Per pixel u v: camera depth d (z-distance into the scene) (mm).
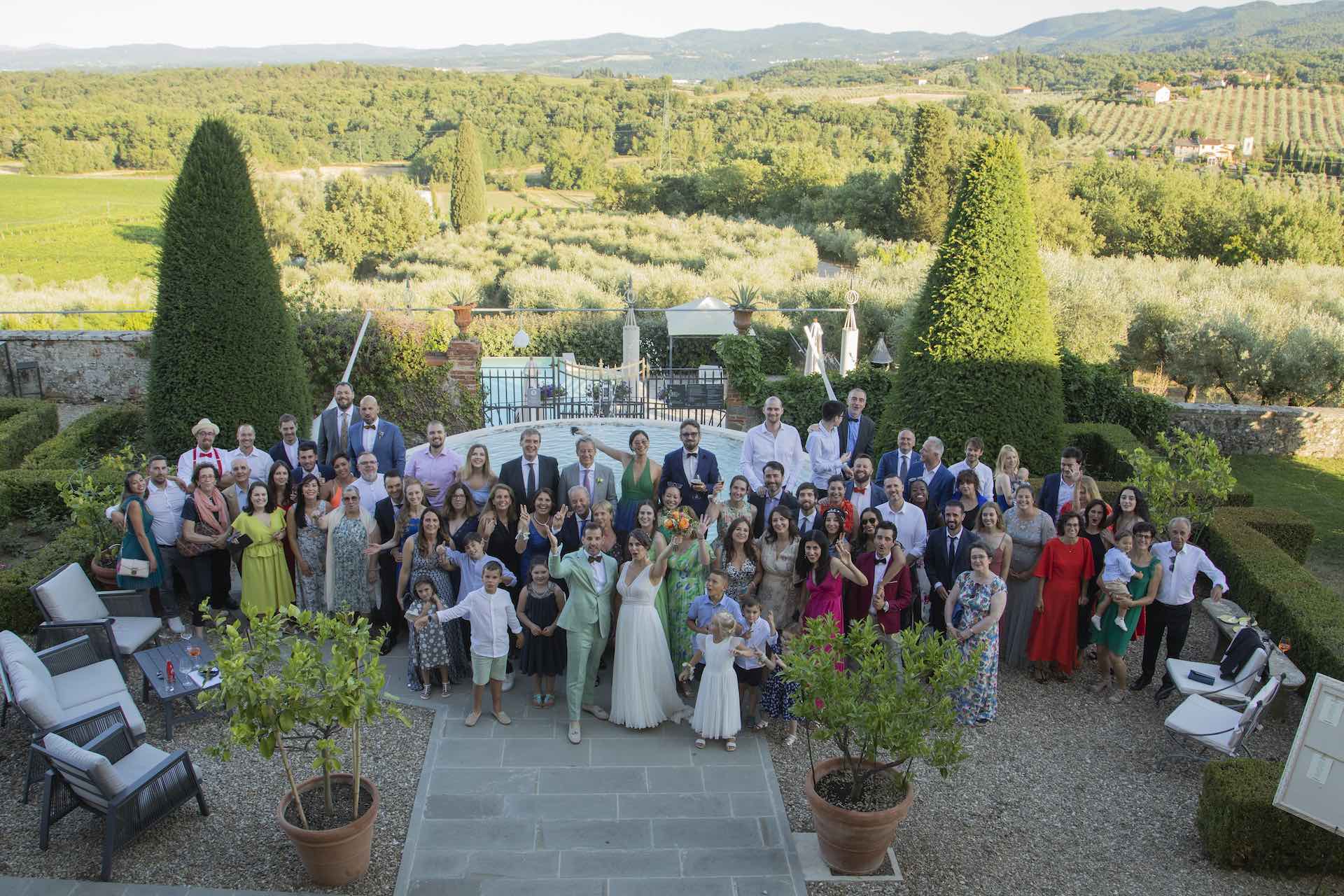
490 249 40000
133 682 7352
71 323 24328
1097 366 15906
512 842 5617
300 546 7859
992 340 10555
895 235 48250
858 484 8109
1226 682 6891
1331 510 13078
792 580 7117
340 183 45094
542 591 6922
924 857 5648
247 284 10930
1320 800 5078
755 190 54219
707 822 5875
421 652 7051
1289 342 19328
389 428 9047
